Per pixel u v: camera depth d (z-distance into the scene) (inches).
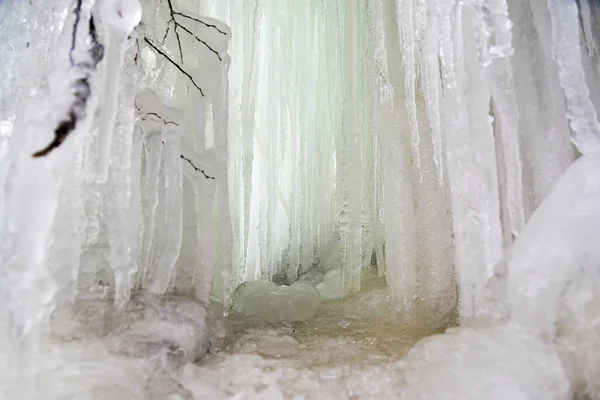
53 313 34.7
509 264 37.0
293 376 37.8
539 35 41.1
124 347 35.2
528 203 40.9
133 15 35.9
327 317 60.3
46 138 30.4
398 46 57.6
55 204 31.3
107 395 30.8
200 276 47.5
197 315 42.4
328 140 84.7
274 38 74.9
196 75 50.4
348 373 38.0
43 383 30.4
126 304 38.9
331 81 75.1
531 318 34.7
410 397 33.5
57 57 32.6
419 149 53.8
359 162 68.9
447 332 39.5
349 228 69.6
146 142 44.1
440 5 43.7
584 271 33.0
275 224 89.5
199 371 37.7
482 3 40.4
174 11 48.8
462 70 42.5
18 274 29.6
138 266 44.1
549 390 31.0
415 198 54.0
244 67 66.4
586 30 42.3
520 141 41.5
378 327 52.0
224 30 51.1
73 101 31.6
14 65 38.3
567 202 35.0
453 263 50.0
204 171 47.5
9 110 34.9
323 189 89.0
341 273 77.4
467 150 41.9
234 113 71.5
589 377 31.0
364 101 71.3
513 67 42.3
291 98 80.6
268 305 60.7
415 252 53.4
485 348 34.8
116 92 35.6
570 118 37.9
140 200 45.0
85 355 33.1
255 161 86.6
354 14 64.2
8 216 29.7
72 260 36.1
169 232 43.7
